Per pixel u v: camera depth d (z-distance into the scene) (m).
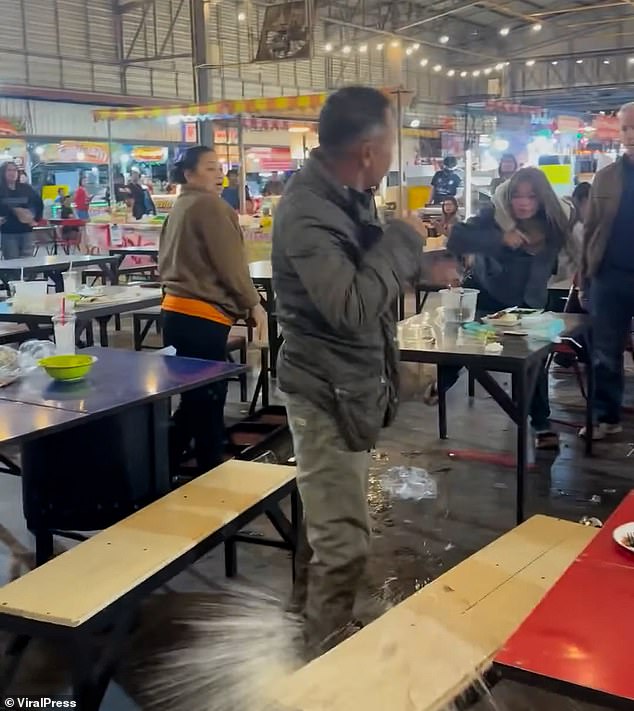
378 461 4.24
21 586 2.02
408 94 5.67
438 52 21.16
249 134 14.99
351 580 2.14
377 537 3.35
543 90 22.09
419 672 1.62
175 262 3.53
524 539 2.23
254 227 8.81
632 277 4.21
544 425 4.36
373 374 2.04
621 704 1.12
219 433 3.60
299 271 1.88
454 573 2.03
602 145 12.59
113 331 8.12
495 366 3.20
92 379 2.79
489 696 1.73
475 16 20.52
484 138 12.00
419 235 1.93
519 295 4.21
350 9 18.14
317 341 2.00
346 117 1.89
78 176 14.84
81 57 15.10
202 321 3.52
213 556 3.18
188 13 16.53
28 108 14.23
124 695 2.27
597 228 4.20
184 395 3.52
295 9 9.96
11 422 2.26
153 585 2.11
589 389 4.25
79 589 2.00
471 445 4.48
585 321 4.12
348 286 1.83
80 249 12.26
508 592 1.94
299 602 2.72
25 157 14.05
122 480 2.71
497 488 3.87
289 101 8.99
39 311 4.51
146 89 16.19
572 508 3.61
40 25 14.41
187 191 3.55
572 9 18.27
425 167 10.09
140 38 16.02
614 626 1.29
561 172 7.56
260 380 4.87
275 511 2.72
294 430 2.10
